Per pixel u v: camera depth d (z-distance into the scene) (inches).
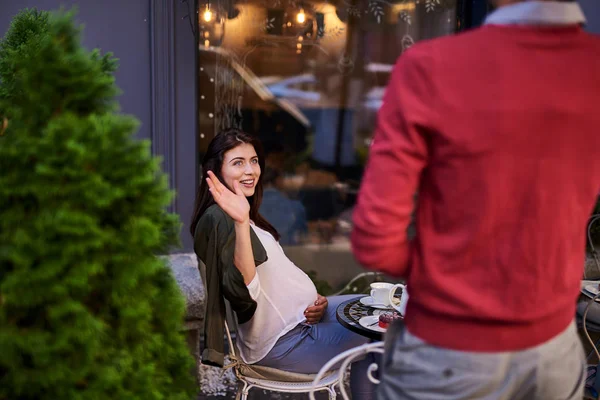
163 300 62.6
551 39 47.2
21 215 53.5
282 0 155.6
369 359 94.3
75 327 53.4
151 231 57.6
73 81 57.5
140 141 58.7
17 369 52.6
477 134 46.6
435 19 164.2
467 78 46.8
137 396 57.7
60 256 53.1
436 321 50.9
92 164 55.1
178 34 141.8
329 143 168.6
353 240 52.4
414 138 48.2
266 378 96.8
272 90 159.0
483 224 47.9
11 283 51.7
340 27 160.9
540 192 47.3
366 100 166.7
